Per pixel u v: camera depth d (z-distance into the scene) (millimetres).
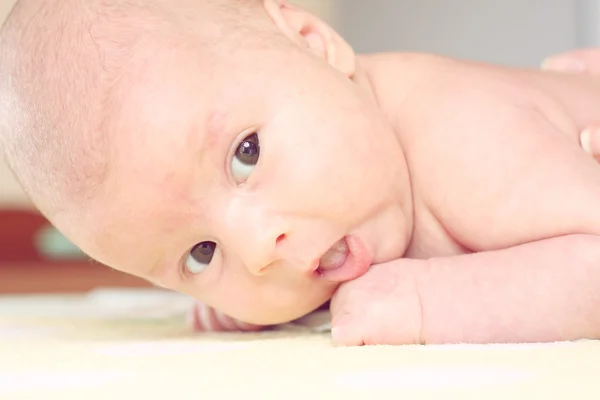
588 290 342
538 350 306
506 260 354
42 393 283
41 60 400
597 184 355
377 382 275
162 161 371
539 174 363
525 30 720
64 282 972
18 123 408
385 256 384
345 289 374
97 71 385
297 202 370
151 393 276
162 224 382
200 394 272
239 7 411
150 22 393
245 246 369
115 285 955
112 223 388
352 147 382
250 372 289
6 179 1103
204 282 399
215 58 385
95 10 400
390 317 351
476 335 347
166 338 401
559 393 264
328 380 278
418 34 833
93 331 452
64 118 390
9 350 359
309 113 382
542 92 410
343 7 913
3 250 1147
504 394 264
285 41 403
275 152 375
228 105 376
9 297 819
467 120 386
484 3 762
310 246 368
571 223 351
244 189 374
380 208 384
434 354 304
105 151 381
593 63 504
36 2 417
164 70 379
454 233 387
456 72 411
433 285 357
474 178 375
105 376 294
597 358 292
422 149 392
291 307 390
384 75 423
